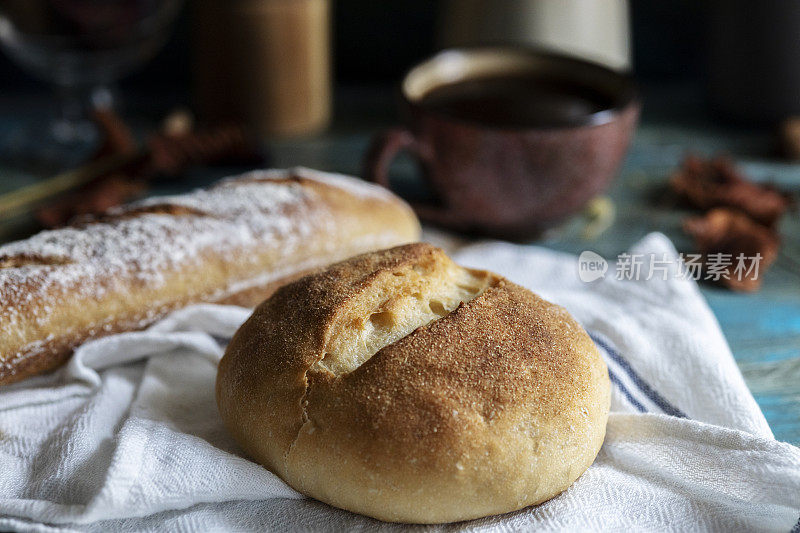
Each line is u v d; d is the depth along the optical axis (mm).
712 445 445
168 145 660
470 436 419
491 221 611
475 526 424
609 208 658
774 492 426
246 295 528
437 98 611
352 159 704
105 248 501
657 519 428
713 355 492
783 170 695
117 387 482
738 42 723
